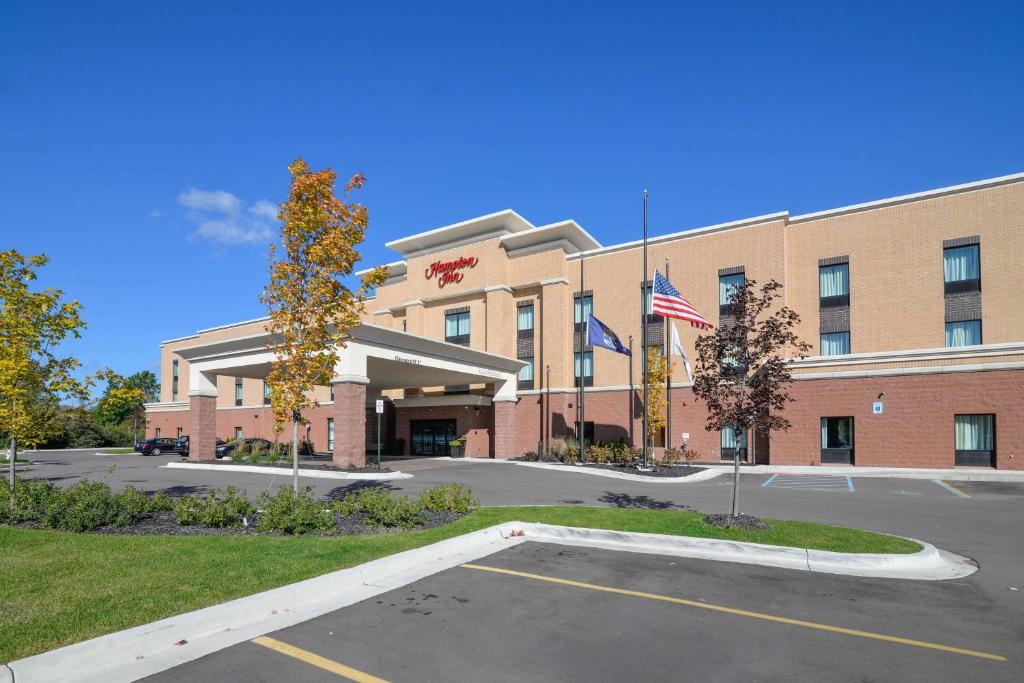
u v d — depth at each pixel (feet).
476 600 22.98
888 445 77.77
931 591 24.59
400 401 122.21
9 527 34.35
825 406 82.43
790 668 17.19
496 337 117.70
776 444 85.20
